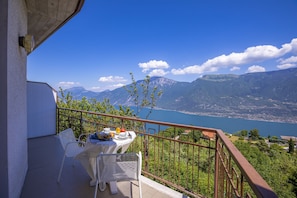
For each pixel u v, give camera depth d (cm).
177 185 248
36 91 544
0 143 159
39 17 324
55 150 418
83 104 873
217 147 204
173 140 256
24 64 254
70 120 608
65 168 309
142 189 244
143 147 318
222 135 176
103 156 179
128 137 239
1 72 157
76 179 268
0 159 160
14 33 185
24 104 257
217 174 204
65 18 327
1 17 155
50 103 580
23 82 248
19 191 218
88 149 229
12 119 177
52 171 295
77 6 283
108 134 229
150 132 285
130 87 839
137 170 189
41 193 229
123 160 185
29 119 530
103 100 919
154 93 819
